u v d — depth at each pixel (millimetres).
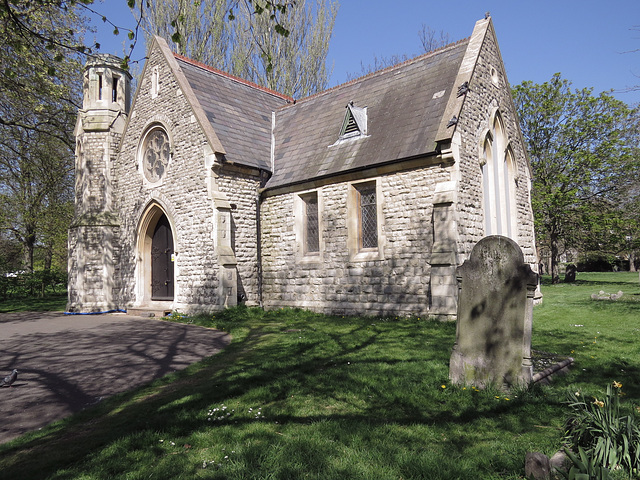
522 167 16953
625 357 7203
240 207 15727
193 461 3930
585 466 3123
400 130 13648
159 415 5070
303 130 17359
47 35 13039
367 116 15328
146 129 17609
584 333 9438
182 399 5621
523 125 28359
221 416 4988
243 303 15211
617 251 27953
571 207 26859
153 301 17609
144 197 17500
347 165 13984
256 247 16156
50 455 4168
